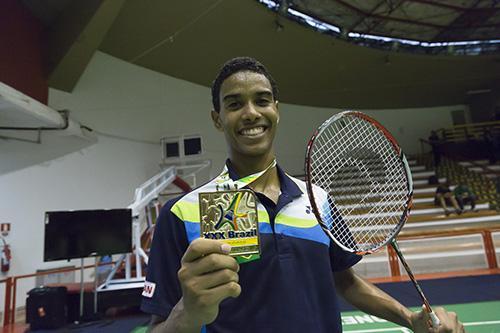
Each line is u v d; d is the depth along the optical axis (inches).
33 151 378.0
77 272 379.2
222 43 467.2
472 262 338.0
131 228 264.7
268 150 55.8
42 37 385.7
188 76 530.9
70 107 423.2
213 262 35.5
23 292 343.3
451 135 651.5
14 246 346.9
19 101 293.6
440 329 49.4
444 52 552.4
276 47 487.2
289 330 46.0
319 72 558.6
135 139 471.8
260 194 53.3
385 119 679.1
